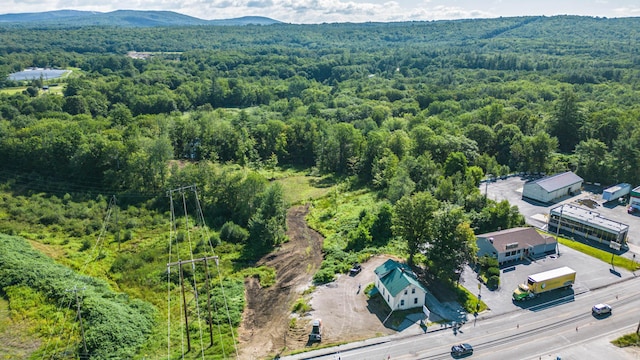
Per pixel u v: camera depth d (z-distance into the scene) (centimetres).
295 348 5538
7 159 11056
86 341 5375
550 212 8950
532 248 7700
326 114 18300
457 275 6781
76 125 12131
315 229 9219
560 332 5753
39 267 6744
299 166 14325
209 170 10056
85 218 9194
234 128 14488
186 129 13800
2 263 6644
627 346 5481
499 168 11988
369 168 12300
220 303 6488
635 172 10725
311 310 6309
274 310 6406
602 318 6025
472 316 6094
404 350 5447
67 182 10688
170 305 6481
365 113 18462
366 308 6325
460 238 6544
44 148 10888
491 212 8562
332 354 5400
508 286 6800
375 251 7919
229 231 8650
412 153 12350
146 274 7231
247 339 5753
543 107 17175
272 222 8506
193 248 8219
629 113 13925
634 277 7012
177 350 5503
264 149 14812
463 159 11231
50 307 5972
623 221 9056
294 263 7788
